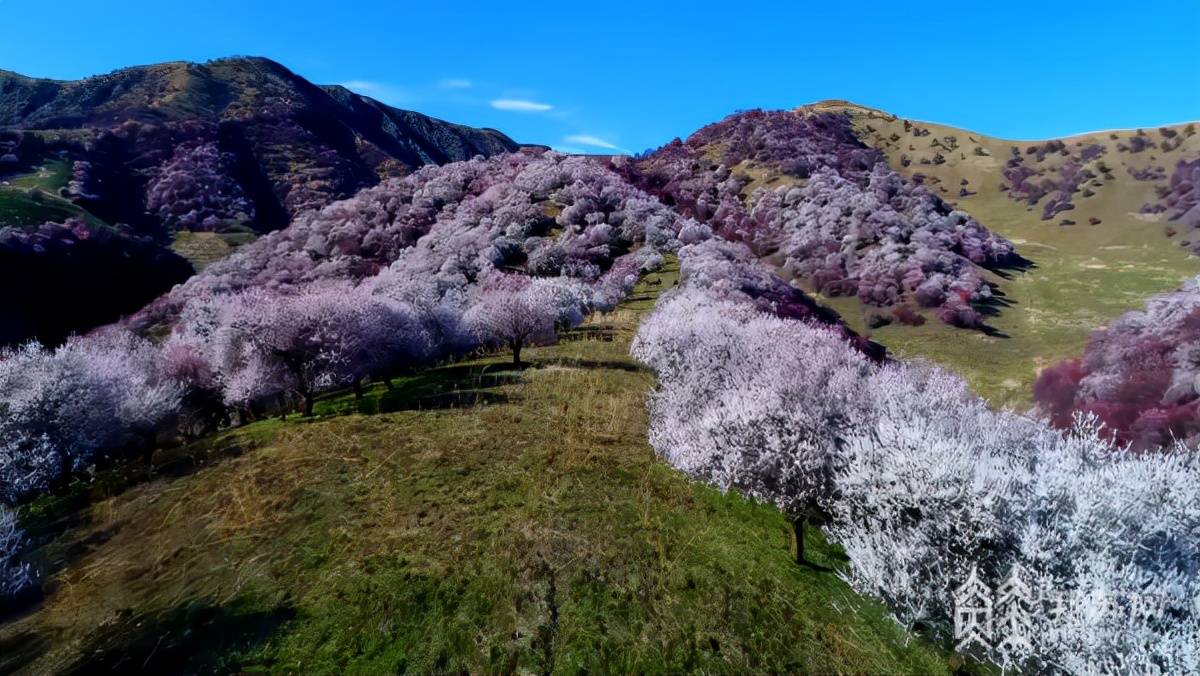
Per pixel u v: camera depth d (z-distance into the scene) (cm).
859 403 812
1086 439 698
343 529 806
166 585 714
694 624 636
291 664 574
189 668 571
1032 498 529
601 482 949
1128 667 416
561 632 619
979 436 751
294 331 1347
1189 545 520
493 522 816
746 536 819
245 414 1656
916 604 533
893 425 645
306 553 755
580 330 2603
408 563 723
